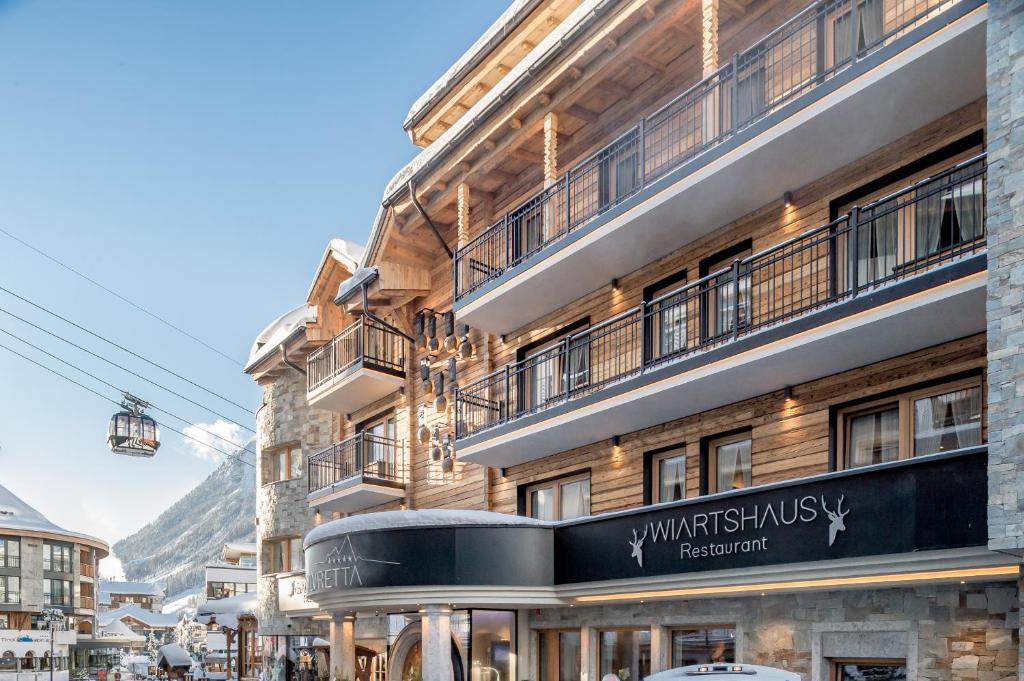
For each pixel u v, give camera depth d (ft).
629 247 42.96
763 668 25.95
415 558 42.04
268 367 86.69
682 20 42.24
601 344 46.91
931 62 29.27
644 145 42.68
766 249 35.55
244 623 100.27
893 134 33.35
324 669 77.36
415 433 63.41
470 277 55.42
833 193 36.04
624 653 42.32
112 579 492.54
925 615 29.22
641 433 44.24
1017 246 23.82
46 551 250.57
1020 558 23.84
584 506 48.42
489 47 54.44
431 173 55.57
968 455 25.96
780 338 33.17
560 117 49.34
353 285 61.98
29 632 233.96
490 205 57.77
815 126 33.01
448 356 60.18
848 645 31.58
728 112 40.93
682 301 38.70
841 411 35.45
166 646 144.56
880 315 29.55
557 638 46.50
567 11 50.72
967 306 28.14
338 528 45.29
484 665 46.73
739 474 39.68
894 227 34.04
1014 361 23.47
